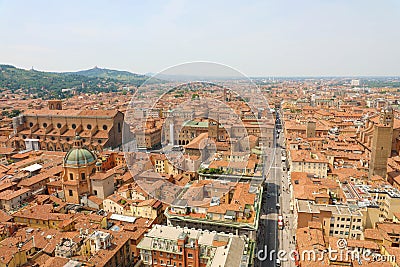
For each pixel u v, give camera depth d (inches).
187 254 3602.4
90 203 5403.5
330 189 5620.1
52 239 4005.9
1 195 5398.6
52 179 6269.7
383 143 6860.2
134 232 4207.7
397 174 6884.8
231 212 4131.4
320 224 4606.3
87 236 3993.6
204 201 4392.2
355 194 5369.1
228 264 3120.1
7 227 4252.0
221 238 3639.3
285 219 5521.7
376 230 4520.2
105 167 7047.2
